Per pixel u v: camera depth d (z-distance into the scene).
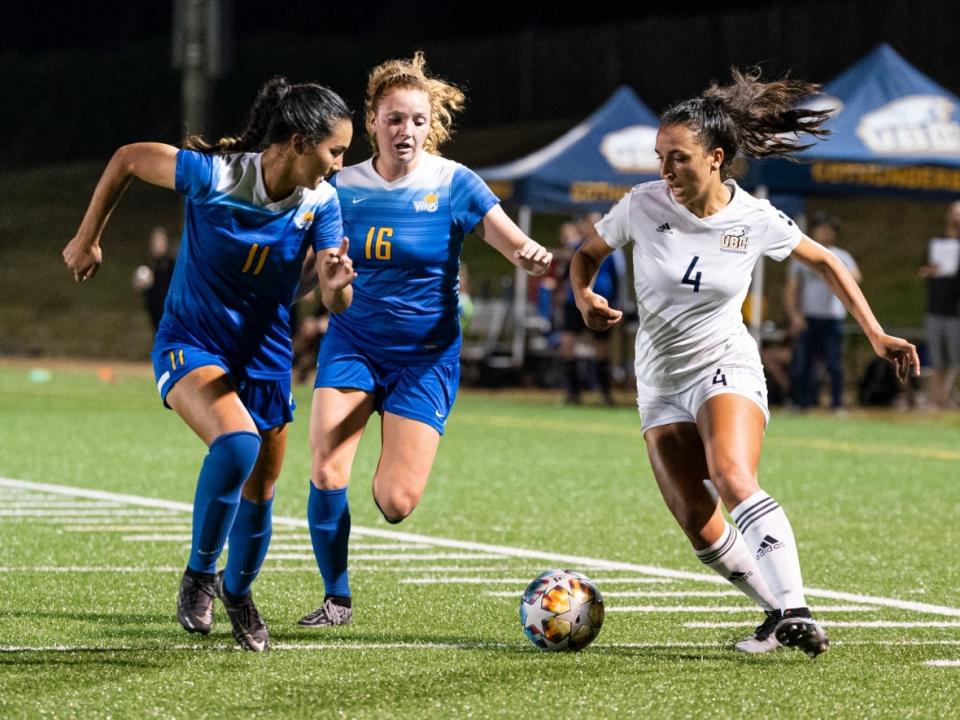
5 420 37.28
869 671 11.38
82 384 52.91
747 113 12.38
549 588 12.11
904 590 15.74
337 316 13.64
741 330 12.49
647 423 12.64
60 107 118.50
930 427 39.38
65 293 84.81
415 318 13.42
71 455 29.53
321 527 13.26
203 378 11.84
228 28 49.09
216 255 11.89
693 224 12.23
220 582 12.38
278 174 11.65
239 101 114.25
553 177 47.03
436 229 13.34
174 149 11.84
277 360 12.34
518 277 55.41
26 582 15.45
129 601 14.40
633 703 10.23
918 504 23.89
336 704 10.10
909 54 94.38
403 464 13.18
